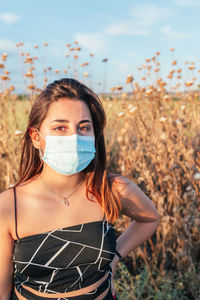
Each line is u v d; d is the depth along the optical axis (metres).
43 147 1.34
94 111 1.39
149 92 3.39
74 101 1.31
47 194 1.32
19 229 1.25
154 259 2.64
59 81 1.34
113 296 1.51
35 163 1.43
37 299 1.25
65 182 1.33
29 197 1.30
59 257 1.24
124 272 2.45
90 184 1.40
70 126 1.30
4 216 1.23
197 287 2.39
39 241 1.24
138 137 2.97
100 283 1.33
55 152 1.29
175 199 2.61
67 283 1.26
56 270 1.25
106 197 1.39
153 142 2.96
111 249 1.32
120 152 3.32
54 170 1.33
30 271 1.24
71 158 1.28
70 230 1.27
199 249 2.68
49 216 1.28
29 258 1.23
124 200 1.53
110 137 4.19
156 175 3.02
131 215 1.63
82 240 1.27
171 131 3.06
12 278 1.32
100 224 1.33
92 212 1.35
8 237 1.25
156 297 2.29
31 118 1.35
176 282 2.50
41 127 1.33
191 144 3.13
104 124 1.45
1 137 3.30
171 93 4.20
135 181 2.89
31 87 3.32
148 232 1.69
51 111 1.29
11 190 1.30
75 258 1.26
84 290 1.29
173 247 2.70
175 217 2.57
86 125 1.34
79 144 1.30
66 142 1.29
